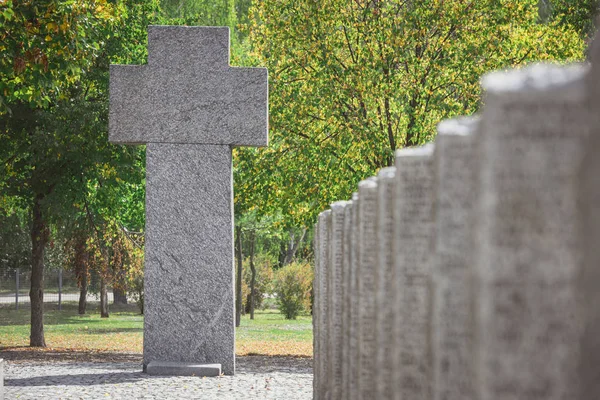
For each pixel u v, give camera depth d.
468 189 2.75
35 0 16.77
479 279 1.96
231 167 16.56
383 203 4.30
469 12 23.61
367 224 5.27
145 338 16.33
